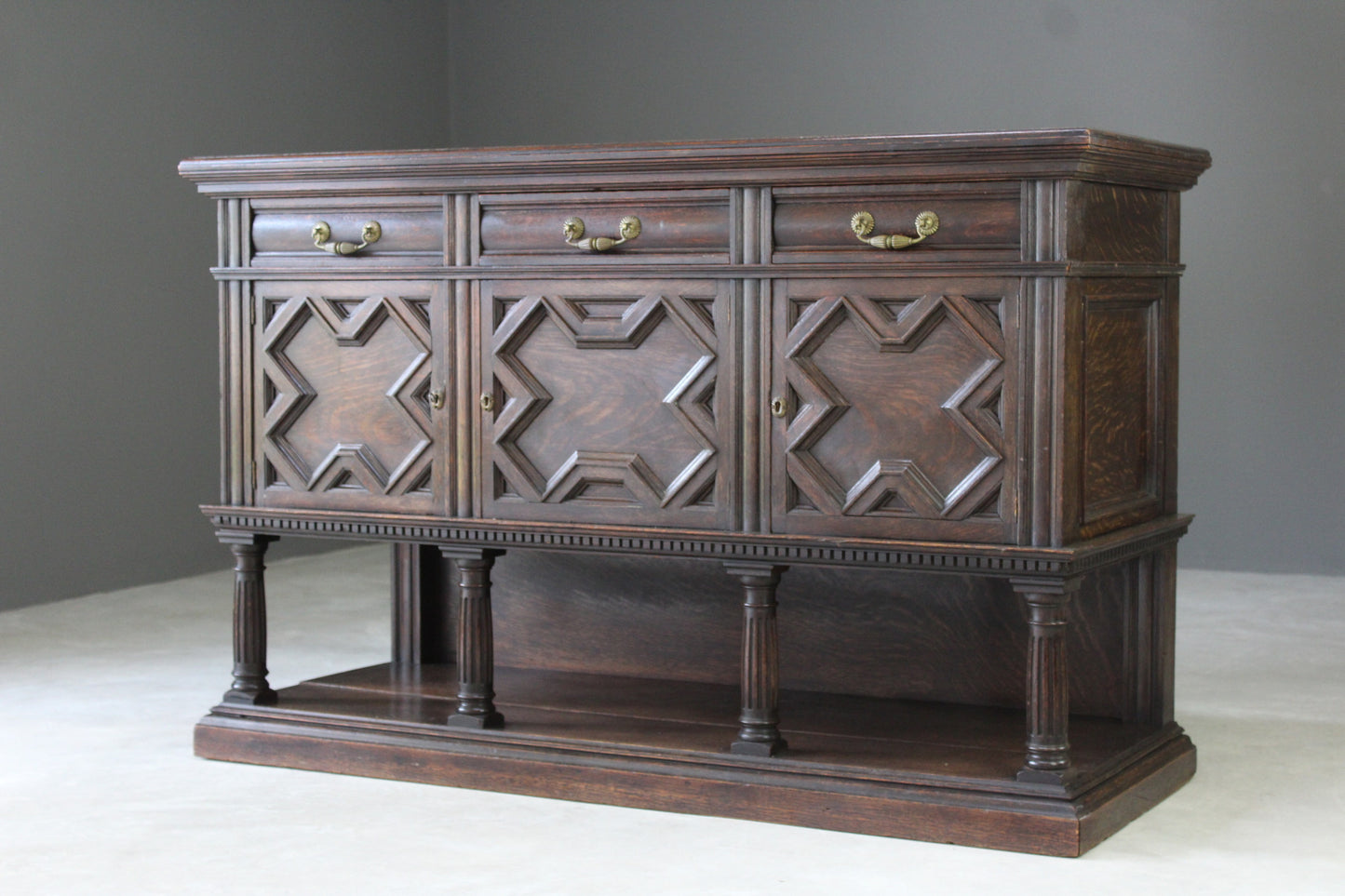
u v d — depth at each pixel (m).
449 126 9.32
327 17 8.27
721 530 3.32
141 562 7.07
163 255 7.20
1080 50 7.58
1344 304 7.04
